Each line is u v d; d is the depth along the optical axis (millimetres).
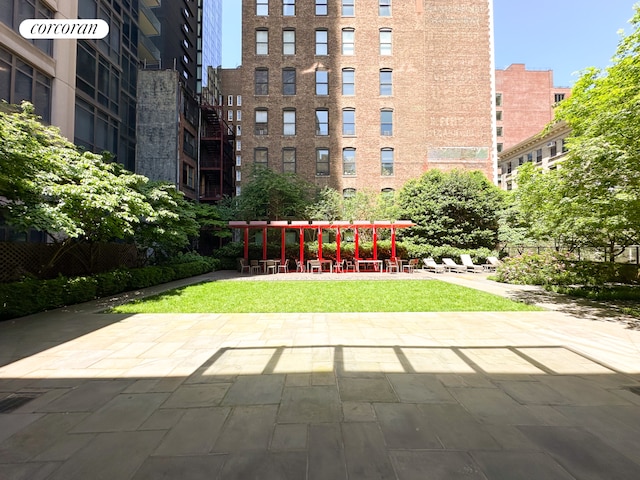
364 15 27906
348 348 5055
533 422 2943
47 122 13172
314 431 2793
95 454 2492
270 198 21797
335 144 27266
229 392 3557
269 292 10797
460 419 2992
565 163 8281
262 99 27359
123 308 8070
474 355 4738
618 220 7527
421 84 27844
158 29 26359
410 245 21922
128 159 20125
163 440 2672
